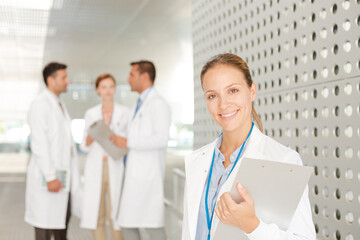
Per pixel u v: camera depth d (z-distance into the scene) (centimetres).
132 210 336
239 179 107
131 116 354
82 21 991
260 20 218
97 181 395
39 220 348
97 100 2278
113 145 345
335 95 156
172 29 1095
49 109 350
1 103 2622
